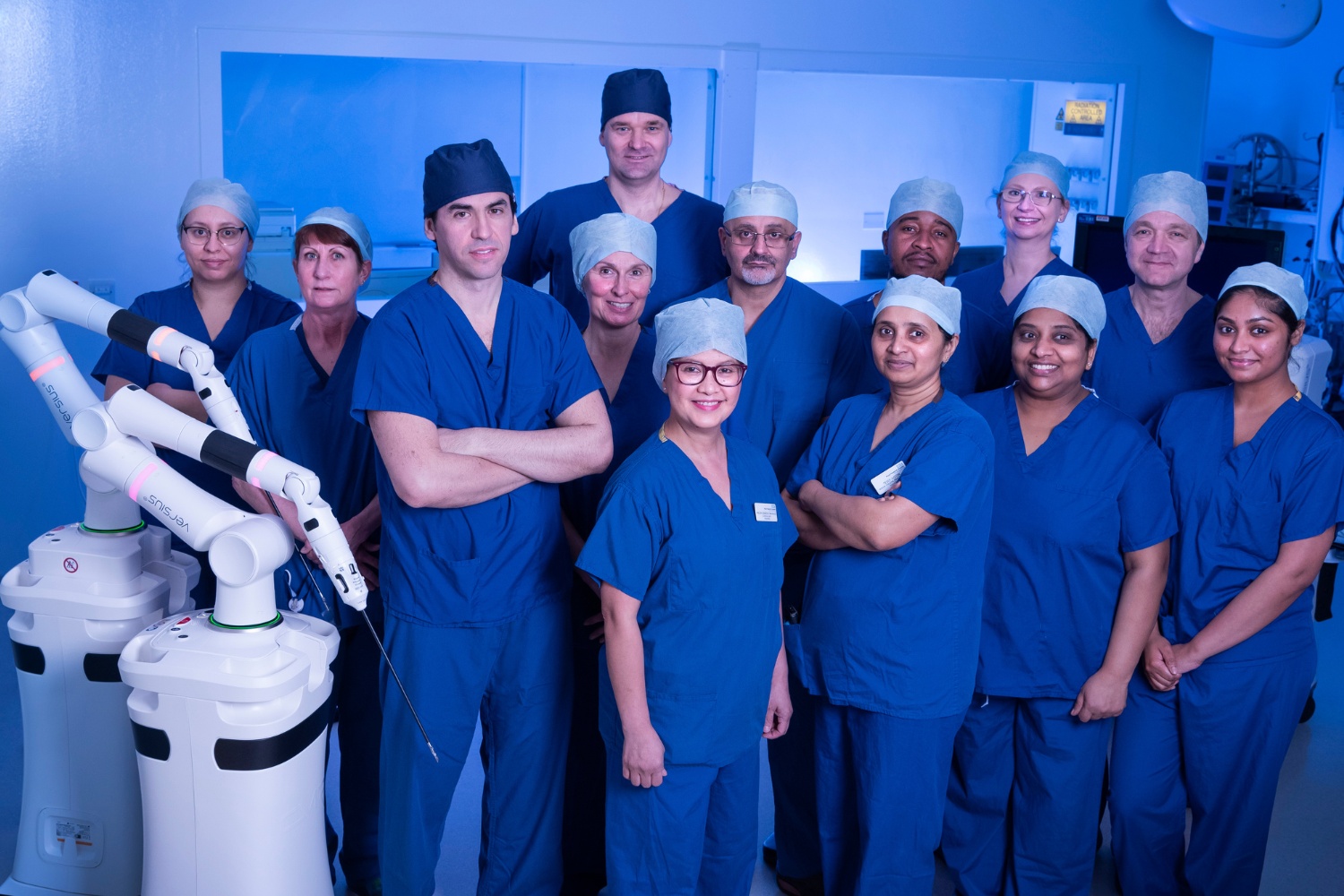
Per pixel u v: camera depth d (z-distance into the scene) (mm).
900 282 1915
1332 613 3861
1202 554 2062
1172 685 2078
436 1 3344
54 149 3084
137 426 1701
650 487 1720
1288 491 2004
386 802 1913
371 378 1762
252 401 2139
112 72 3090
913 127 4695
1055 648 2045
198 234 2340
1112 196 4594
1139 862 2182
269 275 3512
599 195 2596
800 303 2262
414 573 1824
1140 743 2141
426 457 1741
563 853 2223
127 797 1927
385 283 3871
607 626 1755
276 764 1647
